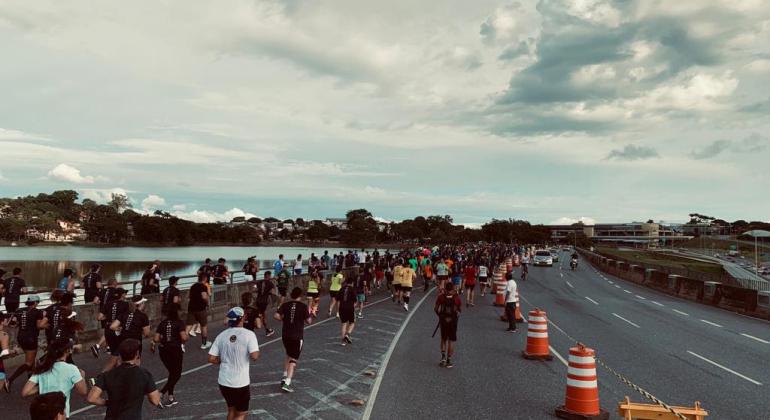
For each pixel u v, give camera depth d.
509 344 15.12
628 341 15.98
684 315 23.56
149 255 124.06
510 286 17.92
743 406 9.14
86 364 11.96
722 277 37.59
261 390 9.74
